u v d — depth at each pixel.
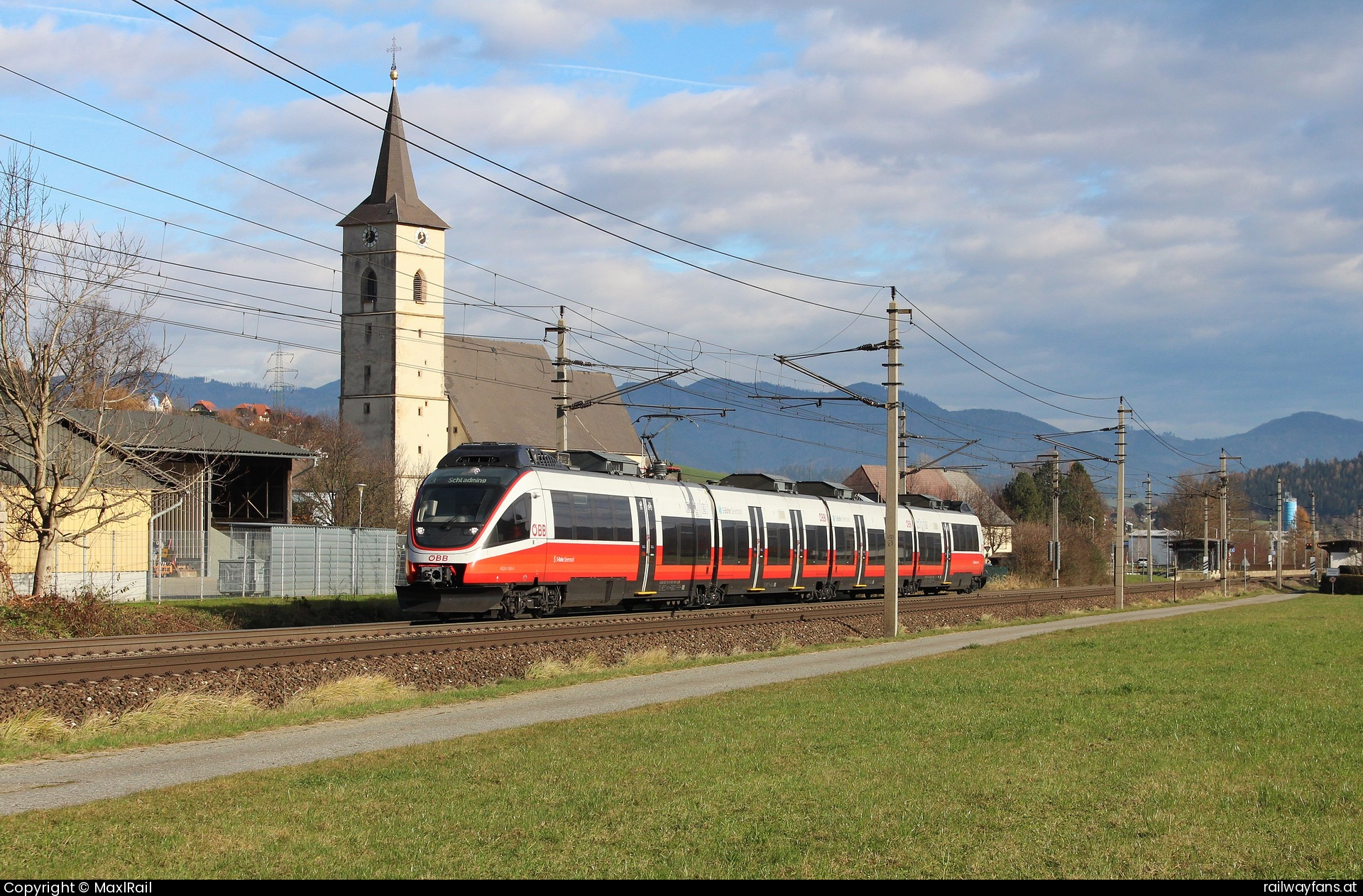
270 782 12.52
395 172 107.50
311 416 111.88
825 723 16.39
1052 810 10.97
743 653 29.47
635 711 18.22
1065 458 66.62
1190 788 11.84
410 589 32.44
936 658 27.33
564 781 12.42
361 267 106.81
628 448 127.25
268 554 48.34
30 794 12.16
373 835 10.20
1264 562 174.50
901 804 11.22
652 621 32.66
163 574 47.59
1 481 36.50
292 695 21.52
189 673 21.36
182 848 9.73
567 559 34.94
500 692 21.06
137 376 35.84
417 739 15.69
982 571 66.50
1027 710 17.52
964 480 137.50
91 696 19.28
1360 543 124.25
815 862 9.38
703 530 41.78
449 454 35.22
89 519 43.59
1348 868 9.10
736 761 13.50
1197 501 153.75
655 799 11.52
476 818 10.80
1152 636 33.44
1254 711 17.12
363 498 76.19
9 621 29.58
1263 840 9.91
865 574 53.34
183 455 52.00
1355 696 19.03
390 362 105.50
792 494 49.12
